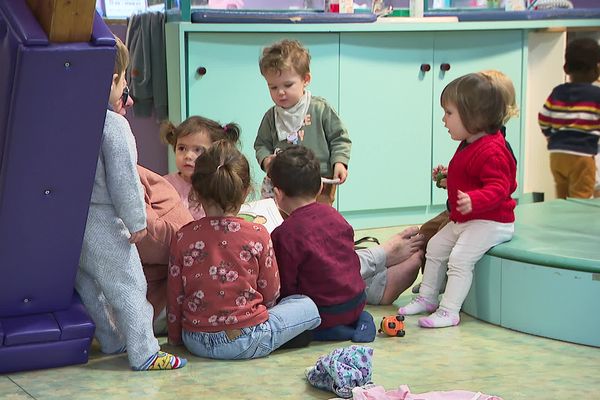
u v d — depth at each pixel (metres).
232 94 4.79
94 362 2.89
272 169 3.17
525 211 4.03
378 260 3.52
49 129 2.54
